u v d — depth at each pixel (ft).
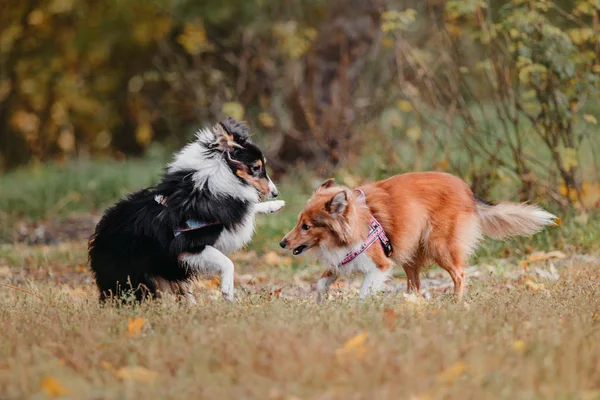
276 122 71.00
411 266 35.42
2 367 22.00
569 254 42.91
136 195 33.17
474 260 43.60
